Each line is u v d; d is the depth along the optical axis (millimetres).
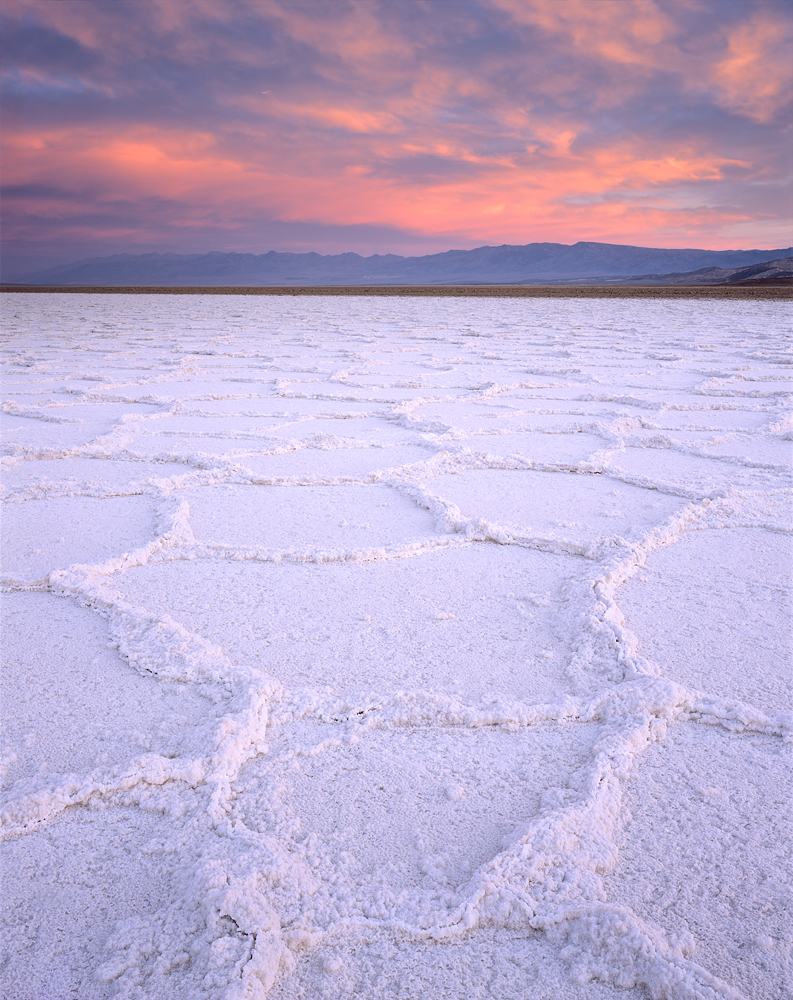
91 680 1968
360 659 2078
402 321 16547
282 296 31891
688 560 2883
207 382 7855
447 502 3461
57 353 10359
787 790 1555
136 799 1507
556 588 2604
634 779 1588
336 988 1113
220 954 1117
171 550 2920
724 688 1938
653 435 5035
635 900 1262
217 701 1848
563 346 11266
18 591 2580
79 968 1137
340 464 4398
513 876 1285
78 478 4070
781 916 1229
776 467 4266
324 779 1590
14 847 1389
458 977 1130
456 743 1721
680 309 20906
